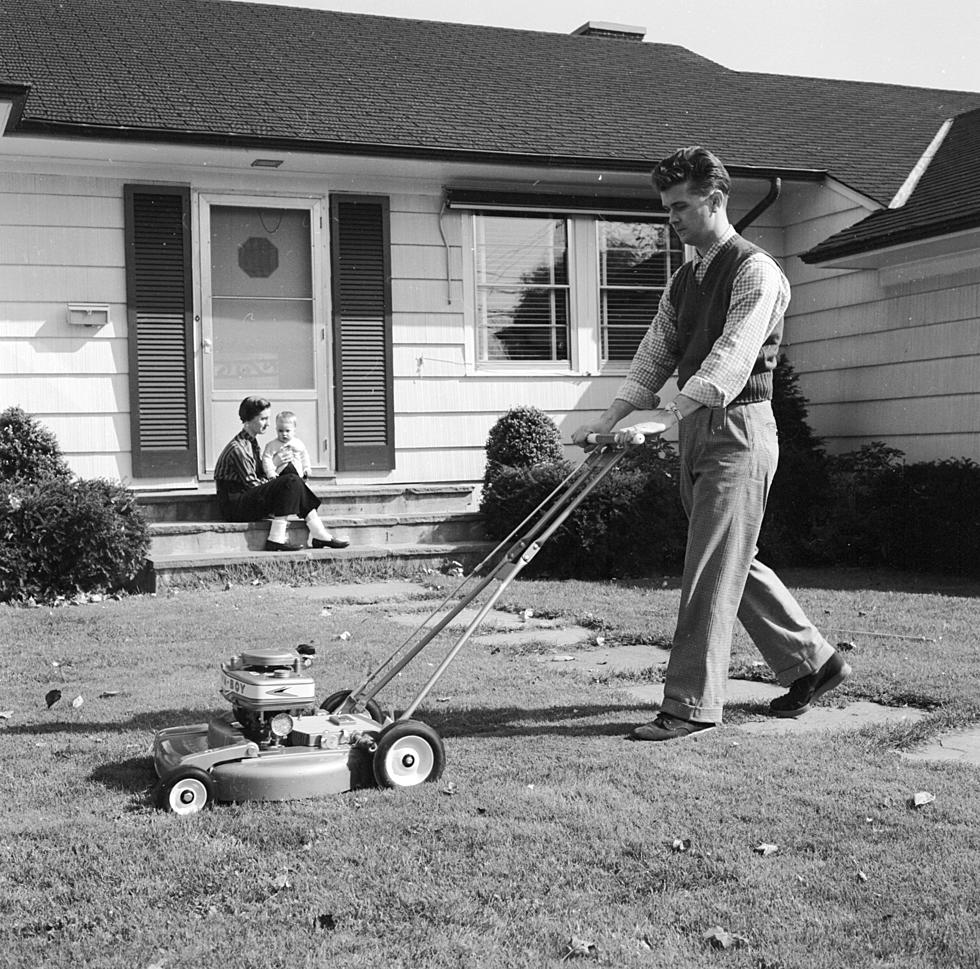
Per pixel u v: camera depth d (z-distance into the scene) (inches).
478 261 442.6
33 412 385.4
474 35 567.5
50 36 444.8
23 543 320.5
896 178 462.9
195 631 262.5
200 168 405.4
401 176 430.6
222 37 485.7
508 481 382.9
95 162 390.6
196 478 407.8
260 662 147.4
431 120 435.5
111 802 140.9
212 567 346.9
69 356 389.1
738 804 138.3
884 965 97.6
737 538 173.8
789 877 116.3
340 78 464.1
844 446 460.8
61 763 157.8
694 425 176.4
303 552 359.3
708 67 604.4
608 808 137.3
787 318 489.7
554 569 367.2
